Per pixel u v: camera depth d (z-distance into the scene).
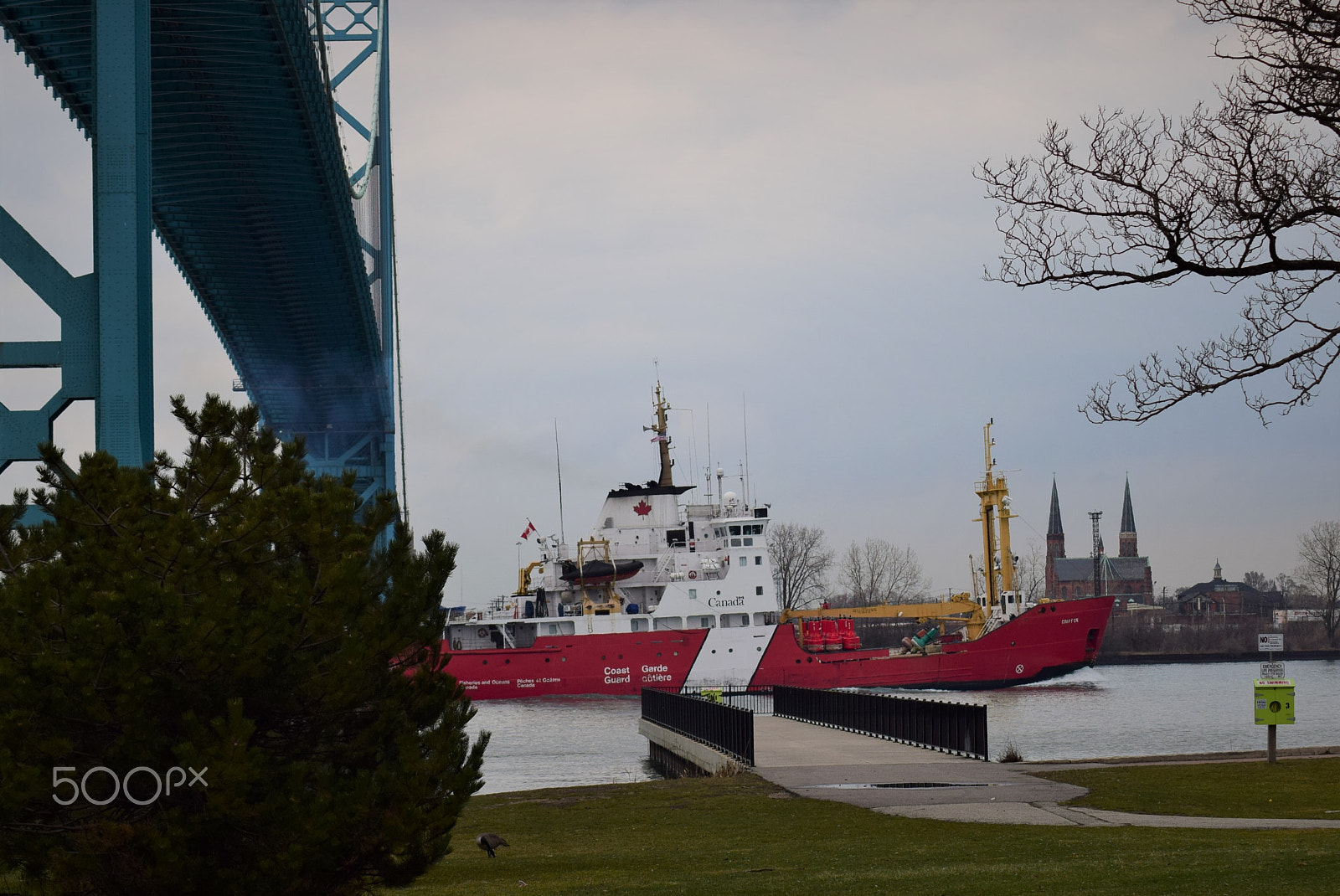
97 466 23.73
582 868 31.36
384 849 23.30
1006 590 136.50
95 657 21.23
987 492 138.12
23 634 21.50
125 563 22.72
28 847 21.53
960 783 43.44
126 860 21.59
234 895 21.58
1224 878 22.92
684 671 126.50
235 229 104.75
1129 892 22.02
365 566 24.00
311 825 21.78
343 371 144.00
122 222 62.97
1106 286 24.48
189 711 21.48
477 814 43.72
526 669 127.19
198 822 21.56
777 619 133.00
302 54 80.94
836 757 52.88
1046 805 37.84
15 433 62.81
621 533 135.75
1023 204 24.55
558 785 67.88
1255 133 23.16
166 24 75.25
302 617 23.16
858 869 27.86
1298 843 28.00
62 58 69.50
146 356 63.03
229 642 21.70
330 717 23.17
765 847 32.91
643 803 43.53
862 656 129.25
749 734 50.56
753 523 132.25
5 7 65.00
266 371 143.12
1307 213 22.66
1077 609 131.12
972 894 23.09
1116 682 159.50
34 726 21.17
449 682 25.36
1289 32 22.62
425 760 23.72
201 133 88.19
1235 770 44.19
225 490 24.92
